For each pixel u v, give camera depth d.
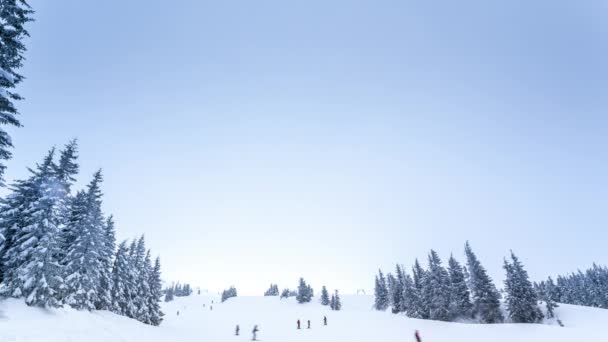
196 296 161.62
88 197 34.72
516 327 37.31
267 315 71.81
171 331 37.12
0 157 14.17
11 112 13.69
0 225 27.64
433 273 66.38
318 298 132.00
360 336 35.53
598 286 97.94
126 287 42.53
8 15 12.80
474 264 63.91
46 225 26.70
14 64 13.62
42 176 29.62
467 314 63.28
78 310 28.75
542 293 75.12
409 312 70.06
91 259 32.47
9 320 19.17
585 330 33.59
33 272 25.31
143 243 49.72
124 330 26.34
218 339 34.22
